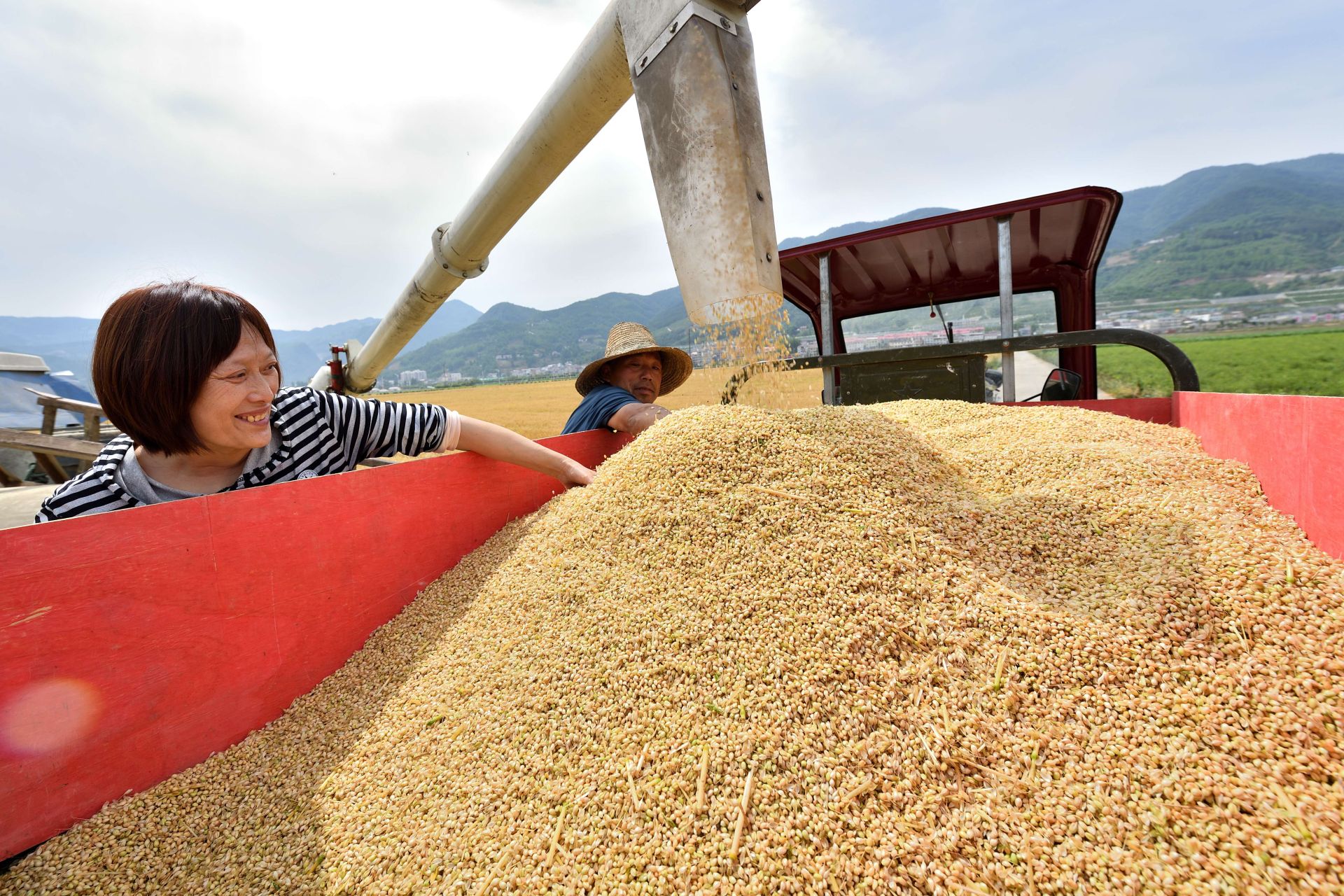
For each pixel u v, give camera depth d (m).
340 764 1.53
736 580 1.60
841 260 4.69
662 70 1.90
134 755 1.40
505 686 1.59
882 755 1.19
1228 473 2.03
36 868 1.21
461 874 1.17
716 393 2.55
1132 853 0.94
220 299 1.64
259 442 1.78
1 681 1.18
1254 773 0.99
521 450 2.55
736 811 1.14
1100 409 3.38
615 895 1.07
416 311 5.60
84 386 6.45
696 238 1.92
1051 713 1.19
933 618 1.42
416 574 2.20
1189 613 1.29
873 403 4.18
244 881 1.24
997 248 4.05
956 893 0.95
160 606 1.44
